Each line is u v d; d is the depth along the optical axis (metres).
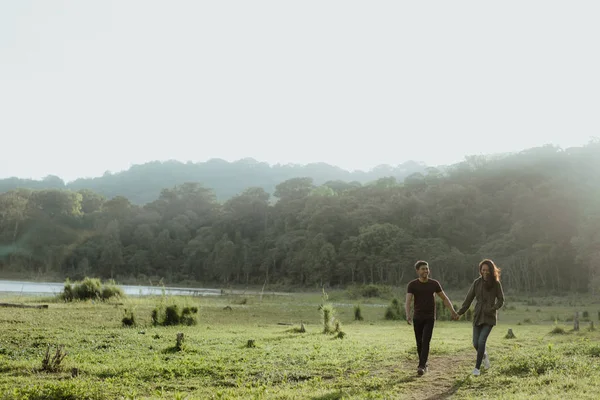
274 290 125.69
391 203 145.38
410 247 116.75
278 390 9.45
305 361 12.66
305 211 152.00
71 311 27.33
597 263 86.81
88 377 10.70
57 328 19.36
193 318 24.50
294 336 19.58
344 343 16.73
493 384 9.18
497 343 16.83
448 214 134.88
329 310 22.28
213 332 20.84
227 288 130.50
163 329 21.28
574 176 142.00
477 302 10.13
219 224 163.00
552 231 112.56
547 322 33.00
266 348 15.24
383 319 34.69
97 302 35.03
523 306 61.19
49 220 159.50
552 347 14.16
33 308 27.89
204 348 15.12
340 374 11.09
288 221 155.12
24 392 9.13
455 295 96.44
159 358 13.15
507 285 110.56
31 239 151.50
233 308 41.09
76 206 170.75
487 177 158.00
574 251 105.31
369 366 11.84
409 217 139.75
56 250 149.00
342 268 123.94
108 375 11.03
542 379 9.20
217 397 8.99
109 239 154.88
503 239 119.75
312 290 123.06
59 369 11.46
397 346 15.67
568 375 9.38
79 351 14.30
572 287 103.69
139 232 161.62
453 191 142.00
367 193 159.88
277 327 24.95
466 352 14.14
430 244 116.19
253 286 137.50
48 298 37.94
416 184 163.25
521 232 118.69
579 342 16.22
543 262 106.62
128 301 36.66
